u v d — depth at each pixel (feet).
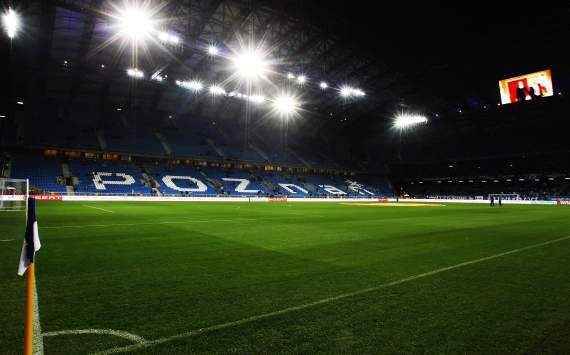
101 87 143.13
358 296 15.40
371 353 9.98
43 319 12.43
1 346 10.20
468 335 11.31
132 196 121.49
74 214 60.13
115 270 20.18
